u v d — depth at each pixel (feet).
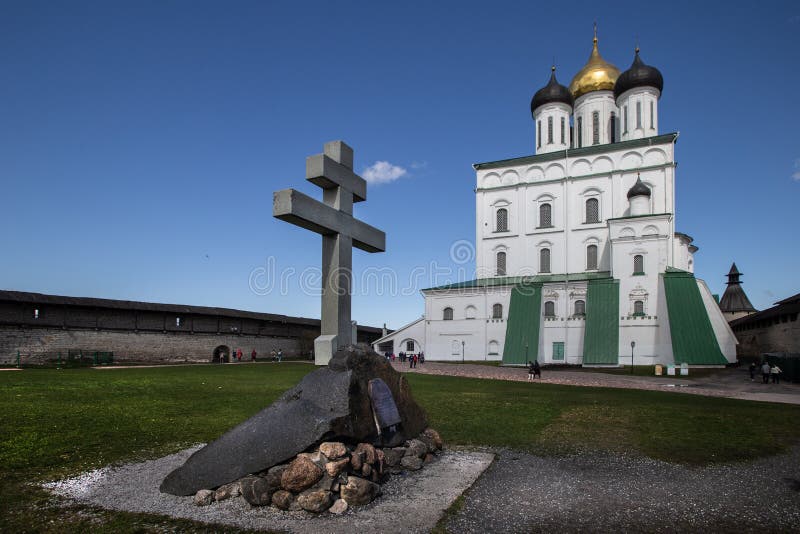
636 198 162.30
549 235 181.98
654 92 183.93
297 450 23.40
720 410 56.44
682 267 176.14
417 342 186.09
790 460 33.50
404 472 28.55
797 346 140.77
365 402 26.96
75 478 26.78
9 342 128.47
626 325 154.30
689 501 24.81
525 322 162.71
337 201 33.65
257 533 20.11
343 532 20.26
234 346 187.42
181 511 22.27
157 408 49.11
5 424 38.83
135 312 157.17
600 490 26.35
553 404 59.06
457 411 51.78
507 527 21.18
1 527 20.27
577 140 206.69
